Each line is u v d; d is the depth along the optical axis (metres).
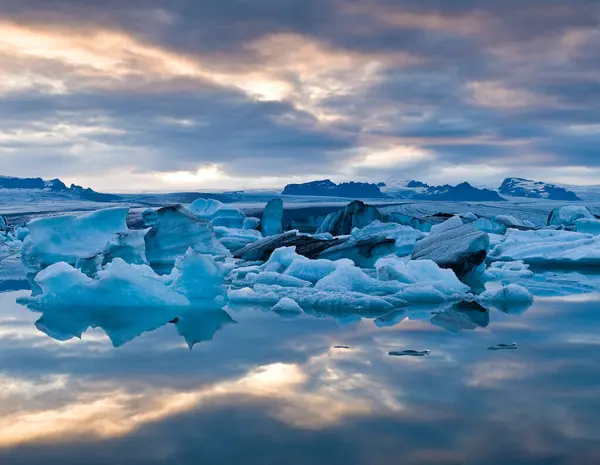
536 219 63.25
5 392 6.41
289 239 22.03
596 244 23.20
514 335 9.34
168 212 21.36
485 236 17.50
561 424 5.46
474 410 5.82
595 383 6.70
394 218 34.44
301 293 13.05
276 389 6.48
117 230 21.33
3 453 4.90
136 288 12.28
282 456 4.83
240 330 9.77
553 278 18.20
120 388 6.54
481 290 15.54
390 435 5.23
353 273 13.91
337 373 7.10
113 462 4.74
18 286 16.34
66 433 5.30
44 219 20.41
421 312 11.62
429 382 6.71
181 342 8.87
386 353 8.11
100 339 9.09
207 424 5.49
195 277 13.17
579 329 9.84
